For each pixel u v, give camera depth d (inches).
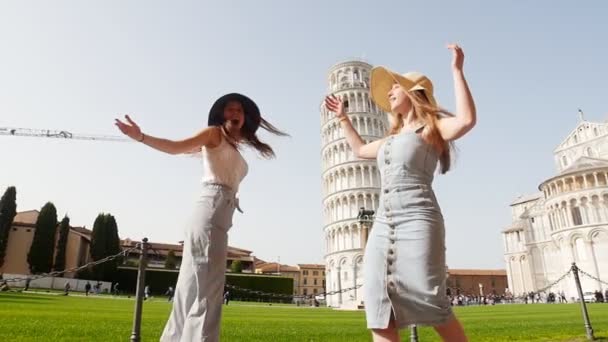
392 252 103.0
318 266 5255.9
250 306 1590.8
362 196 3189.0
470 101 107.2
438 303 95.0
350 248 3070.9
